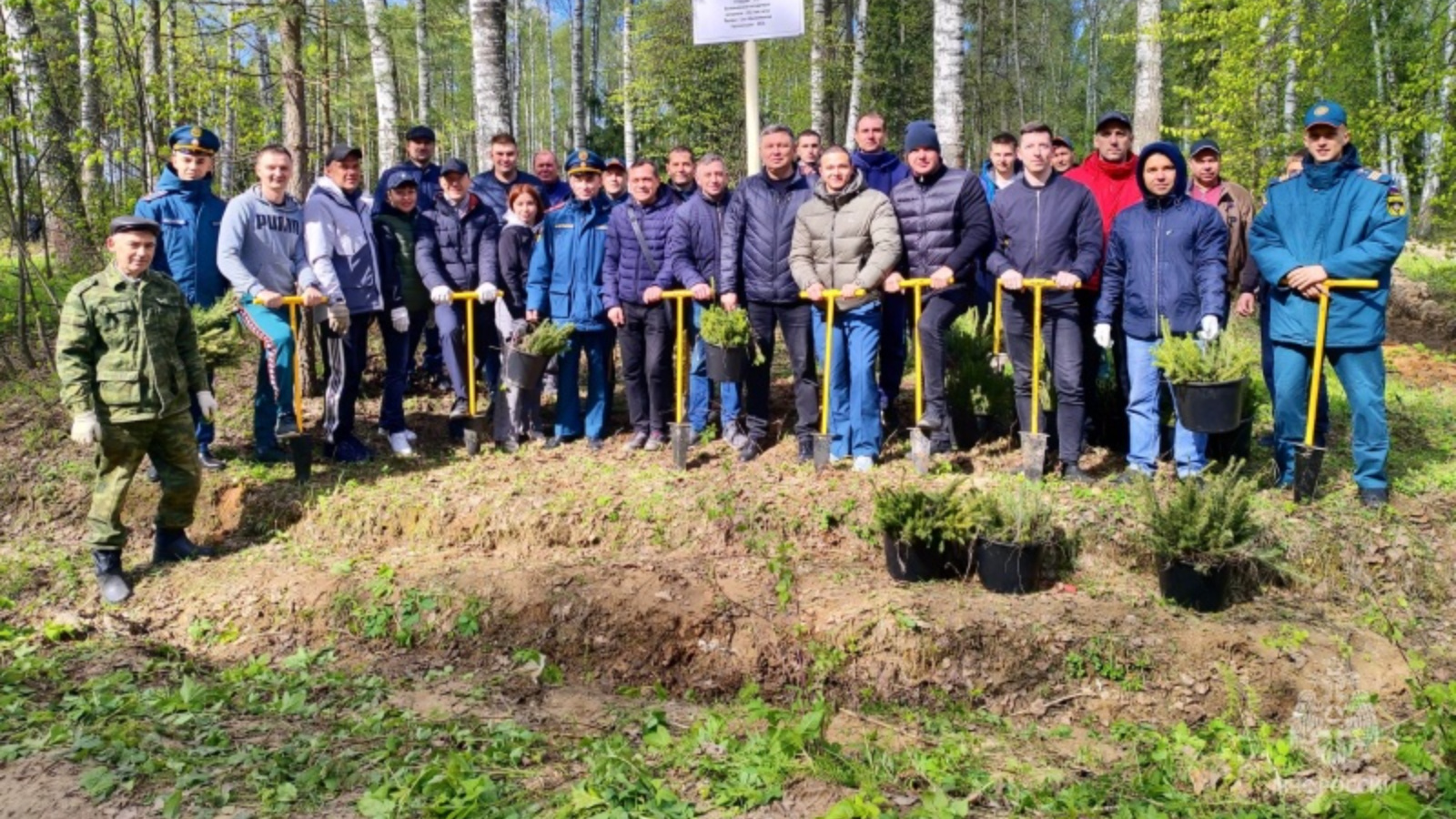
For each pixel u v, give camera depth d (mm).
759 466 7047
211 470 7273
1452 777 3756
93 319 5922
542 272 7590
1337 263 5875
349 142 28938
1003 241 6594
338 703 4664
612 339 7781
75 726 4164
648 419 7707
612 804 3408
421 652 5688
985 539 5602
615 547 6453
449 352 7746
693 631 5574
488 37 10258
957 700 5160
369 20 13812
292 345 7035
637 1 22766
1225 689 4941
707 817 3402
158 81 9695
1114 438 7266
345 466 7531
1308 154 6617
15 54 9641
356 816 3422
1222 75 13586
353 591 5941
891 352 7422
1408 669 5004
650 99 21578
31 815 3445
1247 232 7414
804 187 6957
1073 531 5953
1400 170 16391
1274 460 6770
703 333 6832
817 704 4793
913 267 6734
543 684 5211
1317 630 5203
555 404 8789
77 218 10281
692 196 7566
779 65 22203
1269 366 6688
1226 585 5418
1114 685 5074
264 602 5992
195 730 4188
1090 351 7191
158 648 5457
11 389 8953
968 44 32688
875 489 6273
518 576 5934
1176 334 6309
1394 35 17562
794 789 3623
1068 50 43281
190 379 6434
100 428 5891
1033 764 4309
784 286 6891
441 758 3828
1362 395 6086
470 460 7602
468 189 7840
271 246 7172
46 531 7137
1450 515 6176
